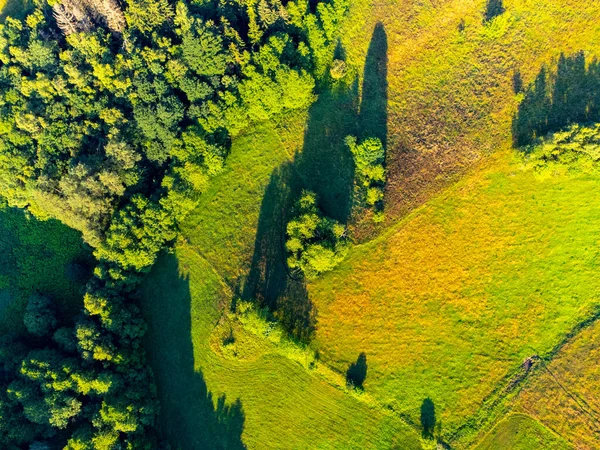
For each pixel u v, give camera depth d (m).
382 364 70.56
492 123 74.31
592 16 75.38
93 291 68.69
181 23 69.94
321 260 67.88
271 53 70.81
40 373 64.56
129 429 63.41
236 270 73.56
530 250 71.44
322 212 72.56
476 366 69.75
